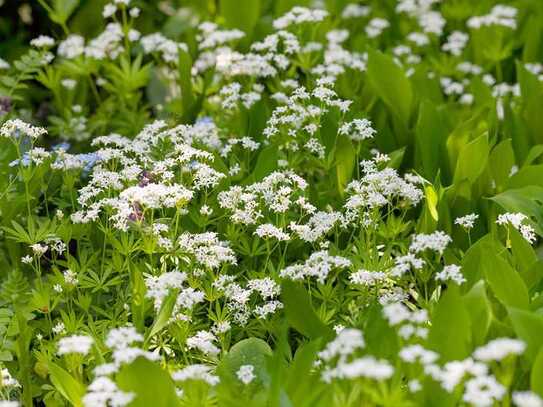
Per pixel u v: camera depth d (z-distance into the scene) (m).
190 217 4.70
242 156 5.46
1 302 4.32
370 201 4.22
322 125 5.12
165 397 3.33
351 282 4.11
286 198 4.36
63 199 5.02
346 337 3.20
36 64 5.85
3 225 4.75
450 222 4.69
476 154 4.76
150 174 4.85
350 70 6.23
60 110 6.32
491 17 6.56
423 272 4.19
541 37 6.77
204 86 5.84
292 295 3.86
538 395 3.30
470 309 3.52
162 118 6.32
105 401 3.28
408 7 7.01
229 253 4.36
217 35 6.23
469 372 3.15
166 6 7.94
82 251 4.48
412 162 5.46
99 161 4.89
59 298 4.17
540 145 5.11
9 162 5.06
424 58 7.32
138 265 4.43
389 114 5.64
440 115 5.57
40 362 4.02
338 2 7.44
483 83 5.99
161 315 3.67
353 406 3.33
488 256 3.77
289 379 3.44
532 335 3.47
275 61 6.08
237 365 3.75
